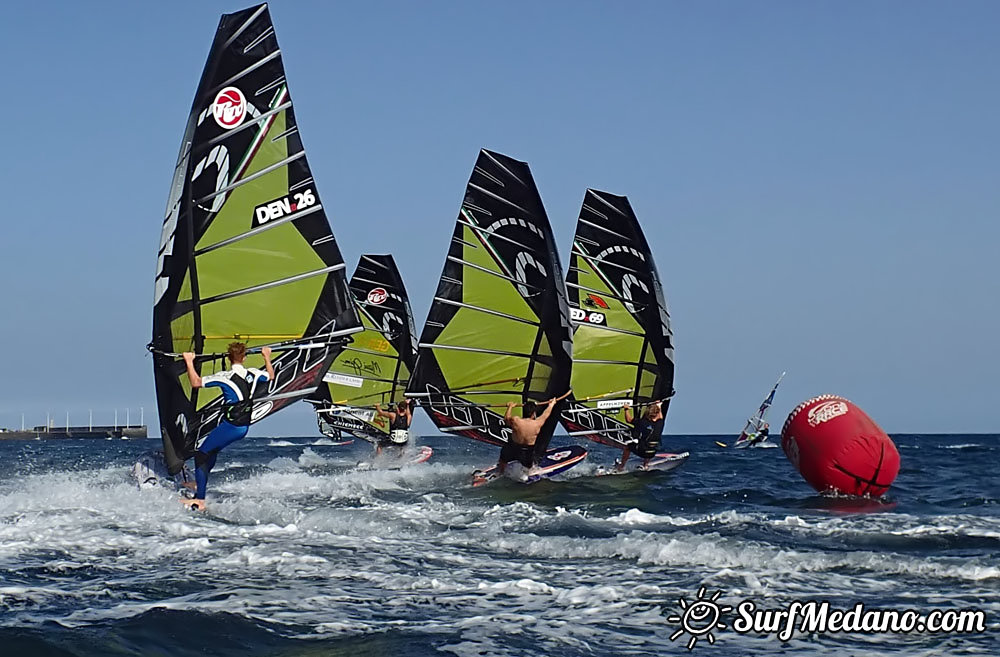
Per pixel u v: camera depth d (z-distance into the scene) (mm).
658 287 23016
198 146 14367
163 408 14125
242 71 14633
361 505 14234
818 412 15688
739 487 17703
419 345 19594
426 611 7355
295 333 14805
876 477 15188
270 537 10445
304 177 14922
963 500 15242
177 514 12203
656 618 7250
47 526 10875
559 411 19125
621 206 22859
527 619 7156
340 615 7188
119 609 7137
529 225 19000
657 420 22734
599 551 9625
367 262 28719
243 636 6609
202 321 14406
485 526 11492
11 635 6379
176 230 14289
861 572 8680
